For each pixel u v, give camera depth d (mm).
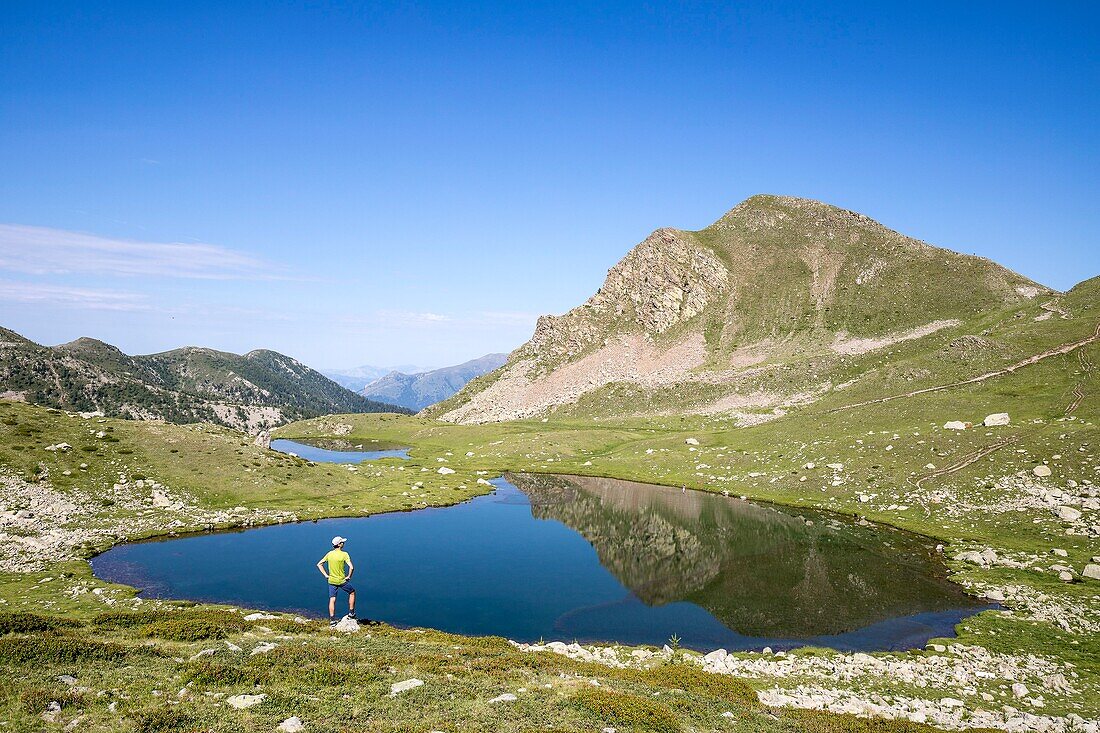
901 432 99062
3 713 14570
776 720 21578
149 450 83000
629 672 26125
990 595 49188
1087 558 54656
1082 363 119938
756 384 184875
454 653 26734
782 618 46000
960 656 37344
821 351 195375
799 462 100875
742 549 65812
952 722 26125
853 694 29438
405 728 16281
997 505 69750
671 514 84062
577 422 189250
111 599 41969
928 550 63469
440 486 102688
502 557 62562
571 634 42312
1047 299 174375
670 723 18891
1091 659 36500
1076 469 70438
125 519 65875
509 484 110250
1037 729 25828
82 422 85625
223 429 126500
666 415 181500
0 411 81188
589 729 17844
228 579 51219
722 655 35625
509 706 19219
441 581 54062
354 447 181125
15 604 39250
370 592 50188
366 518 79250
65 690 16375
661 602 49562
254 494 80625
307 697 18078
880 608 47844
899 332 192500
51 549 54719
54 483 69250
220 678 18859
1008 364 132125
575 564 60438
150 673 18906
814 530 73125
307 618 42219
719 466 111625
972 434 88562
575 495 99188
